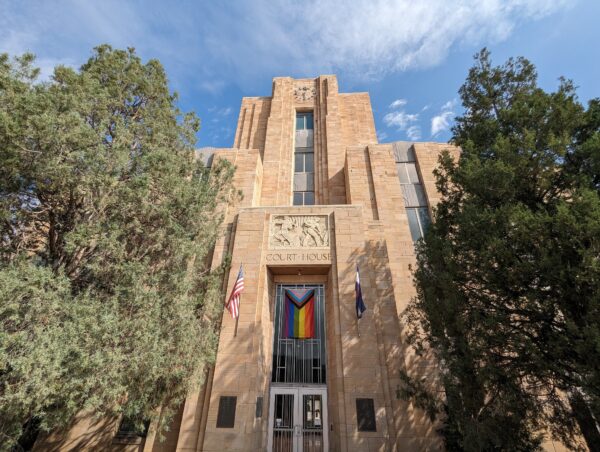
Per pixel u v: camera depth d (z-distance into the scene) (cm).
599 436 831
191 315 1174
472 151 1124
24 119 847
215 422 1250
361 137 2641
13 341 679
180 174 1252
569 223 775
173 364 1105
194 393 1312
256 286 1537
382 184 2059
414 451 1251
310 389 1467
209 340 1262
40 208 1041
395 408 1323
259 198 2203
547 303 841
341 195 2253
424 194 2141
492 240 880
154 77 1334
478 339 930
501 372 873
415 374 1409
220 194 1491
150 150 1148
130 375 946
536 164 951
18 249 970
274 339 1596
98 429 1383
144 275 994
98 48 1299
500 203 1005
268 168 2389
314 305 1652
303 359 1543
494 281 918
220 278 1583
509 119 1091
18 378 726
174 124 1341
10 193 939
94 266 921
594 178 941
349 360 1357
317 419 1409
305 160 2573
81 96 975
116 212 984
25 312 737
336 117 2653
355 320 1446
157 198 1129
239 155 2175
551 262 792
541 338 874
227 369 1352
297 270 1675
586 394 780
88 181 909
